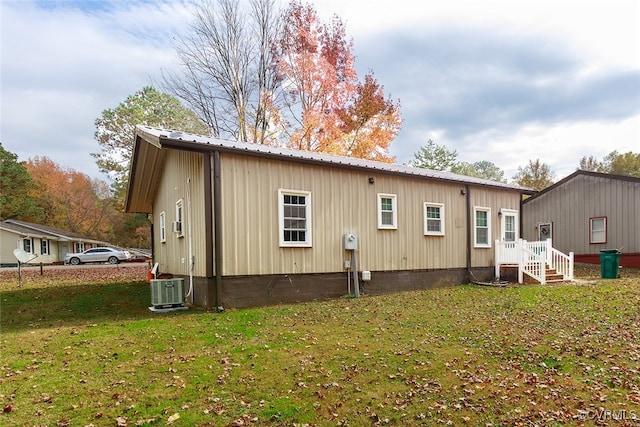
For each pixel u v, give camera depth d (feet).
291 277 32.30
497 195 50.03
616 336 19.58
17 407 12.15
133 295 38.04
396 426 11.04
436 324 23.08
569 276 44.83
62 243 127.24
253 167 30.86
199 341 19.49
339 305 30.22
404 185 40.93
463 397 12.84
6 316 27.22
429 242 42.63
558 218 70.59
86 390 13.51
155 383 14.10
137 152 42.32
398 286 39.47
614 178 62.75
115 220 160.56
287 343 19.03
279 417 11.51
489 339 19.51
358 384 13.93
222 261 28.78
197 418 11.44
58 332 21.75
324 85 76.33
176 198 38.34
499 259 48.06
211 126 80.33
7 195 123.44
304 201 33.86
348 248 35.50
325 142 74.79
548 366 15.61
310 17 76.48
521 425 11.01
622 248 61.41
